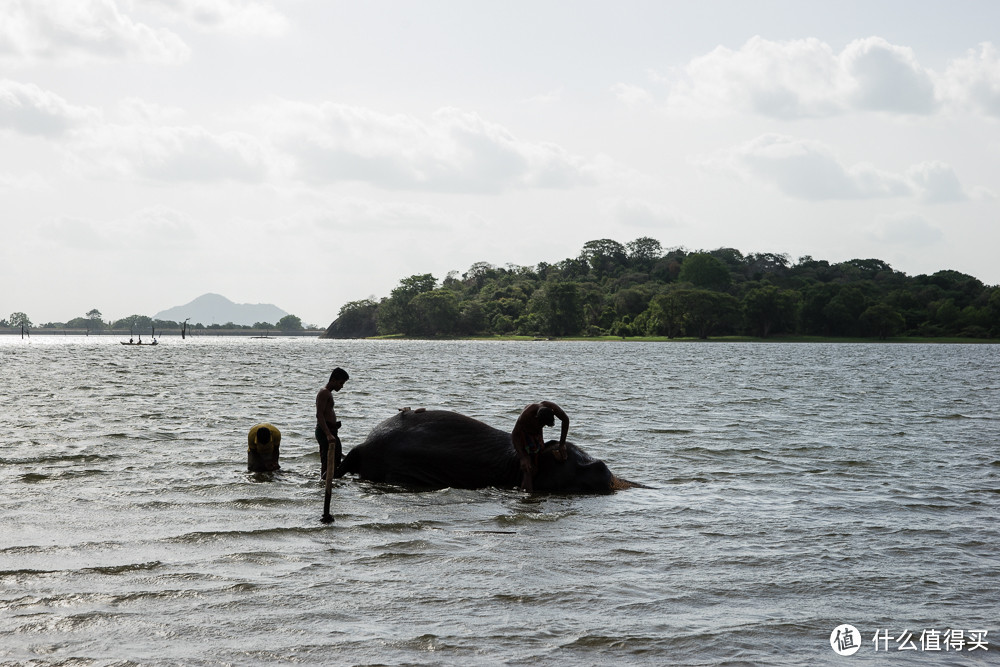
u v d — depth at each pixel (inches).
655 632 263.3
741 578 320.8
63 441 651.5
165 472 529.3
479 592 299.9
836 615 282.0
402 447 526.6
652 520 419.2
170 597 288.7
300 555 344.2
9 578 305.6
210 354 3435.0
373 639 253.6
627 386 1422.2
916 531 395.2
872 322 7573.8
